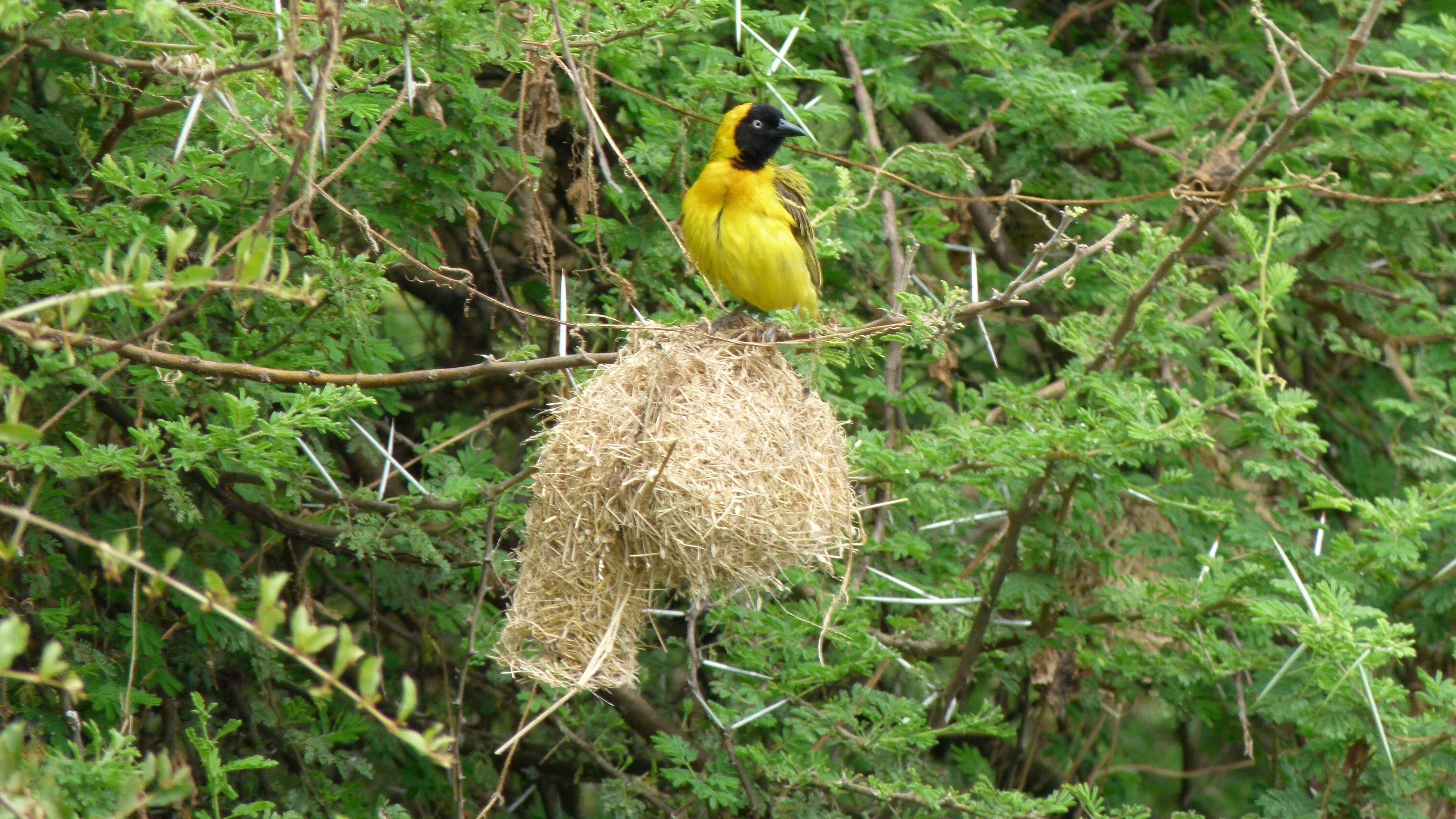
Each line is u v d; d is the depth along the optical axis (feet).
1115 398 31.30
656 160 35.19
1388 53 38.11
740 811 36.24
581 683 24.80
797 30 34.50
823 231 35.96
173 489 26.76
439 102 31.96
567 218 39.65
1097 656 35.40
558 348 34.45
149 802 17.51
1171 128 41.29
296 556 34.71
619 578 26.32
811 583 35.35
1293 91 40.50
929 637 39.14
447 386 42.57
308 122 21.29
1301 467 33.50
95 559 31.94
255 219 29.73
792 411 27.58
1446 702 31.53
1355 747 33.37
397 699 39.34
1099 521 39.04
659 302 38.09
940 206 41.09
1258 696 34.55
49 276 27.32
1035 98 38.52
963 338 45.01
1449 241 46.37
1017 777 46.60
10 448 24.06
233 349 28.35
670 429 26.16
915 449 33.71
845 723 34.94
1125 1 46.62
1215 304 41.86
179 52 25.98
